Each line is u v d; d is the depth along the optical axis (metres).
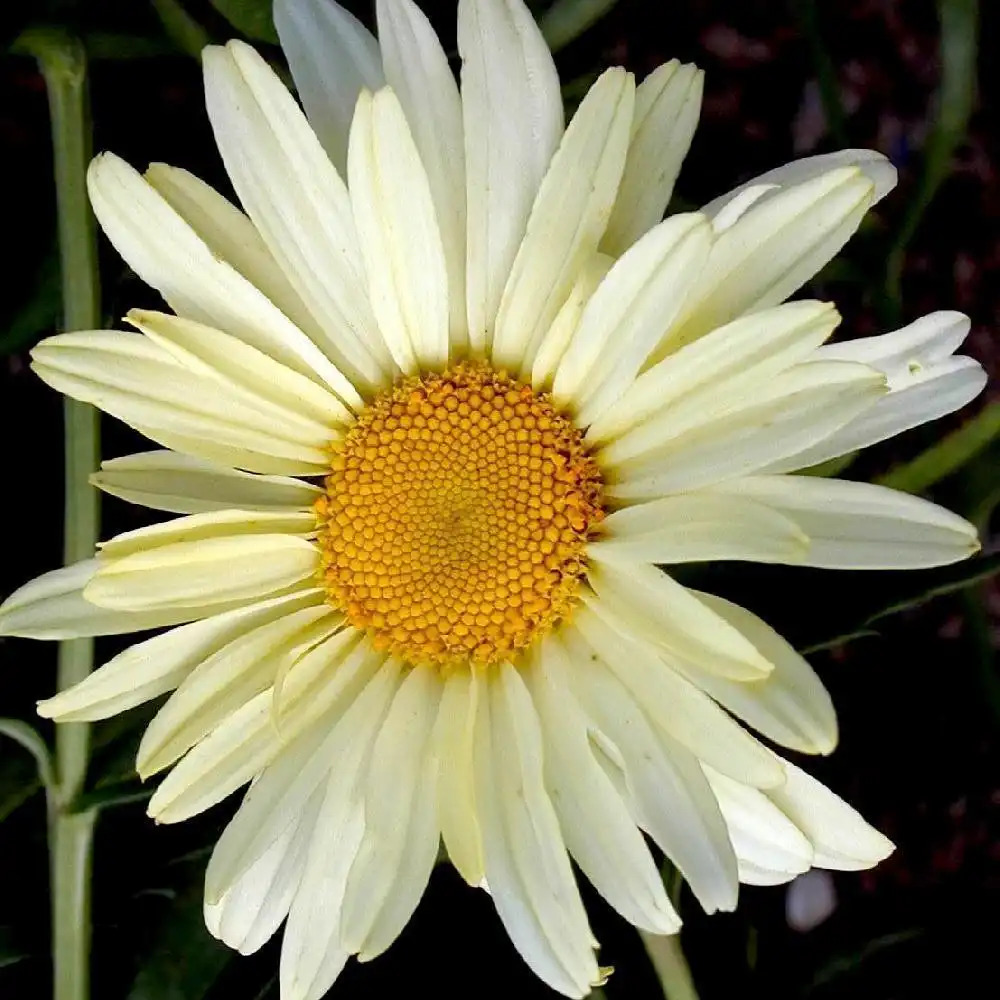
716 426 0.31
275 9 0.32
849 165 0.31
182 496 0.32
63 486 0.37
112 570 0.31
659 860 0.33
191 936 0.35
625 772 0.31
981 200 0.39
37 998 0.36
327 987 0.32
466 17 0.31
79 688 0.32
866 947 0.37
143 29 0.35
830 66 0.36
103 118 0.36
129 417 0.31
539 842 0.31
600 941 0.36
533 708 0.32
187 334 0.31
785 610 0.34
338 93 0.32
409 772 0.32
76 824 0.34
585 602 0.32
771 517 0.30
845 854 0.32
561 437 0.32
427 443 0.32
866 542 0.31
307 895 0.32
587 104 0.30
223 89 0.31
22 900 0.36
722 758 0.31
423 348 0.32
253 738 0.32
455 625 0.32
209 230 0.31
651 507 0.31
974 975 0.37
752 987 0.36
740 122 0.39
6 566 0.36
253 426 0.32
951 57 0.34
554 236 0.31
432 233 0.31
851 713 0.38
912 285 0.40
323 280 0.32
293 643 0.32
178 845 0.35
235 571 0.32
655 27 0.38
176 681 0.32
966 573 0.33
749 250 0.31
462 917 0.36
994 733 0.37
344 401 0.32
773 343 0.30
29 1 0.34
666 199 0.32
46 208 0.36
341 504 0.32
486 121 0.31
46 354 0.31
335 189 0.31
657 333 0.30
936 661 0.38
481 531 0.32
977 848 0.39
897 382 0.31
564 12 0.33
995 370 0.40
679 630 0.31
